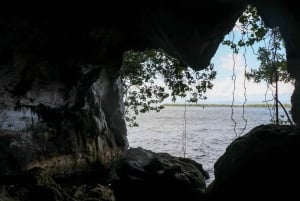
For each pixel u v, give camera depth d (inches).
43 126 632.4
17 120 587.8
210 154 1103.6
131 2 420.5
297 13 298.7
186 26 422.3
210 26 418.6
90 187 546.3
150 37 499.2
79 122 708.7
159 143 1416.1
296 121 323.9
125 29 487.5
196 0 393.1
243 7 413.4
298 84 320.8
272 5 338.0
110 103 816.3
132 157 487.2
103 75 712.4
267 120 2279.8
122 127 855.7
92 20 442.9
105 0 416.2
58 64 561.9
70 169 674.8
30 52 507.8
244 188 193.5
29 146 603.5
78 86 657.6
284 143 193.6
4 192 456.4
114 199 445.4
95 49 520.4
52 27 447.2
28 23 433.4
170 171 422.6
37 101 609.3
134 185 419.2
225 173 208.2
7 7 403.5
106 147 773.9
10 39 460.1
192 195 403.5
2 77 523.8
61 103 660.1
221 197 202.5
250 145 203.6
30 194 487.8
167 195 406.0
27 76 554.9
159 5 411.5
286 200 178.2
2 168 555.5
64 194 512.4
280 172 185.8
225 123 2397.9
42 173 578.9
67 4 414.0
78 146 695.1
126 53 912.3
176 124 2507.4
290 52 334.0
